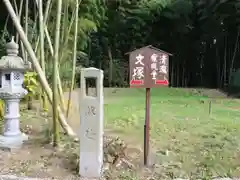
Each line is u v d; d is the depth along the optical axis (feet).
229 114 21.85
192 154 11.90
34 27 20.81
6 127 12.58
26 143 12.78
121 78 52.60
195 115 20.84
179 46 56.39
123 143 12.48
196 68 58.49
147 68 10.50
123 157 11.12
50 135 13.28
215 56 55.01
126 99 31.76
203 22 51.52
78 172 10.00
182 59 57.67
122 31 53.67
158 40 55.98
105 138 13.47
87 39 39.83
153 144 13.08
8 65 11.84
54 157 11.15
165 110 23.12
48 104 20.99
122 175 9.95
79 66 37.17
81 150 9.76
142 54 10.50
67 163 10.66
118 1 48.60
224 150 12.37
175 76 58.08
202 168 10.64
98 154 9.69
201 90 43.83
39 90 20.62
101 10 36.11
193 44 55.98
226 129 16.11
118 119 18.54
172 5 50.96
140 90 42.01
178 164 10.89
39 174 9.86
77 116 18.40
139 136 14.43
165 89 42.93
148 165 10.77
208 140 13.80
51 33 19.92
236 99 34.60
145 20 51.88
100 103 9.59
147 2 49.70
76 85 34.55
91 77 9.61
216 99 34.14
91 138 9.68
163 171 10.37
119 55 56.08
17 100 12.62
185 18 51.90
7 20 25.20
